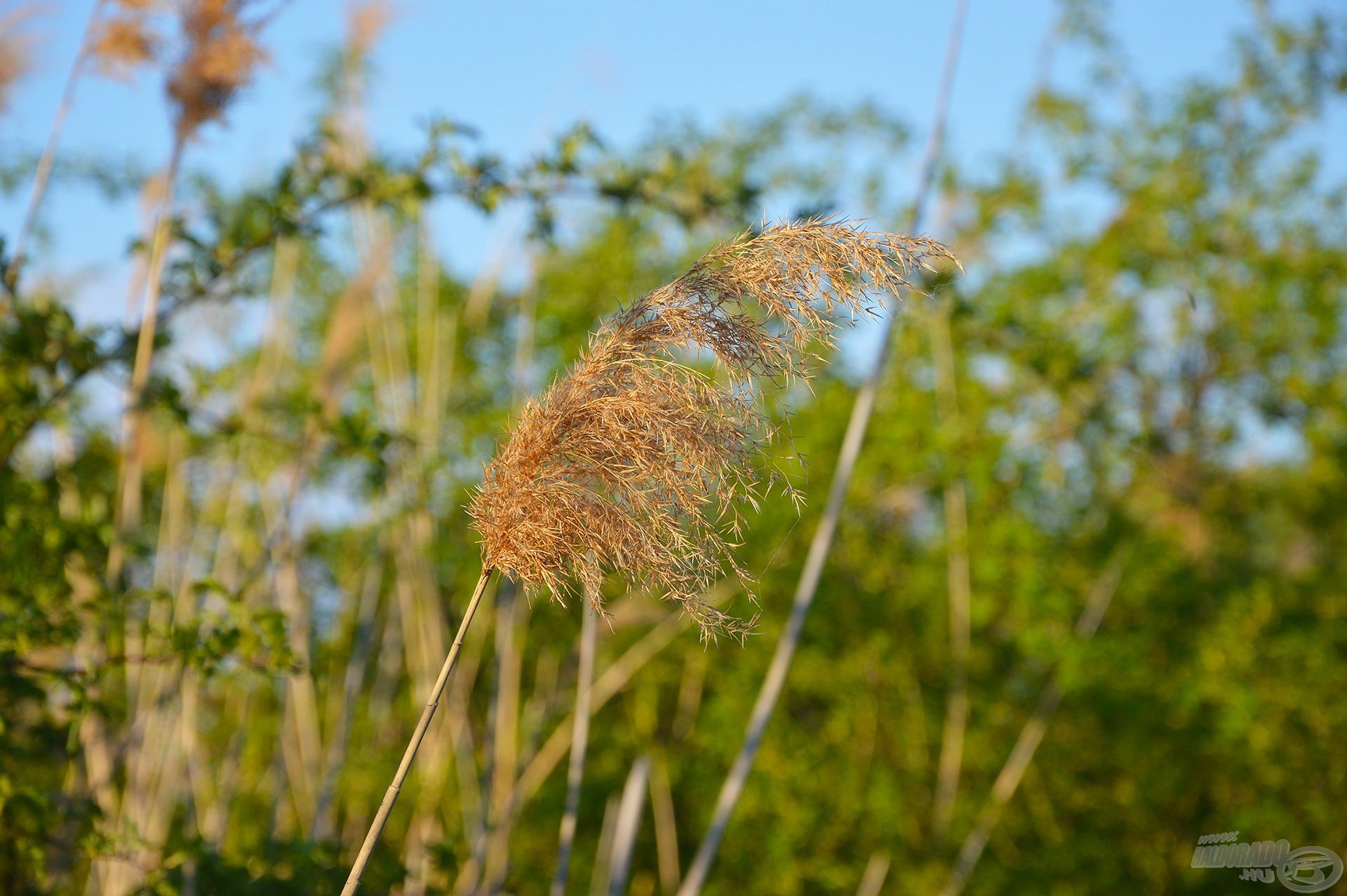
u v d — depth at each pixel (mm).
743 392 2486
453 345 9188
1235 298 10547
